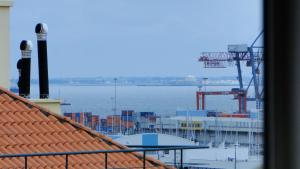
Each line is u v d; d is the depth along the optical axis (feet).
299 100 24.58
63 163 58.85
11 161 56.85
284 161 24.59
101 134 65.26
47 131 63.36
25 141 60.75
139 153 62.75
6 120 63.10
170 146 56.59
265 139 24.99
